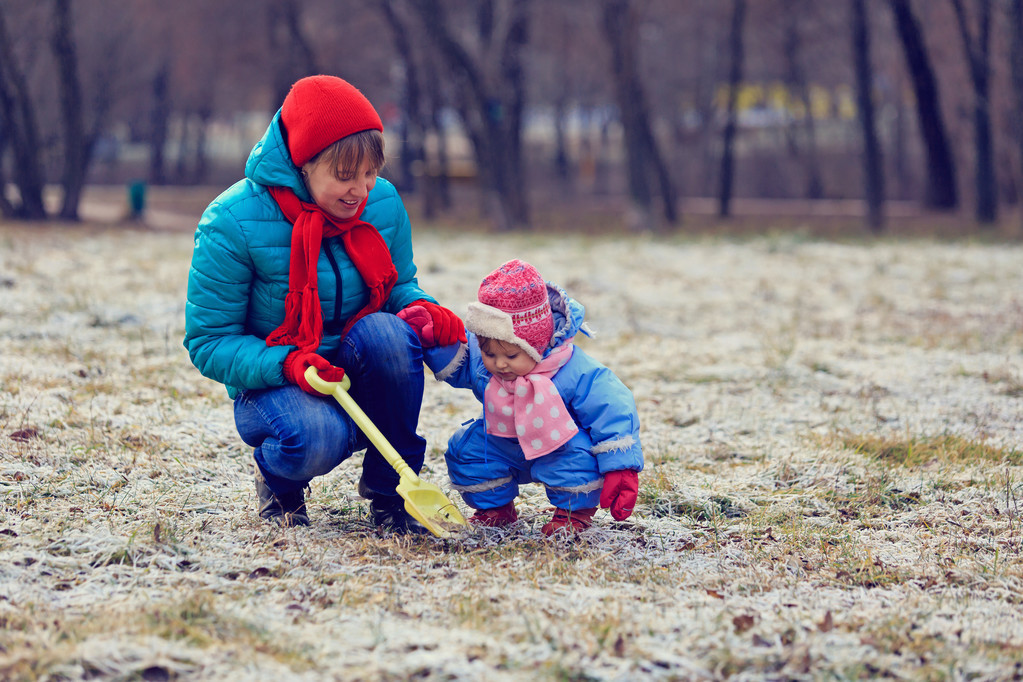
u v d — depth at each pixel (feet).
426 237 56.08
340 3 85.10
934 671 7.68
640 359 21.75
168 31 95.55
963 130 81.25
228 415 15.58
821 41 103.30
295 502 10.97
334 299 10.12
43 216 63.10
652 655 7.83
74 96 63.52
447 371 10.69
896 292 32.81
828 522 11.71
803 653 7.86
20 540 9.99
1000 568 10.17
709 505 12.16
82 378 17.53
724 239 55.62
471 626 8.34
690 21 108.47
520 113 76.38
